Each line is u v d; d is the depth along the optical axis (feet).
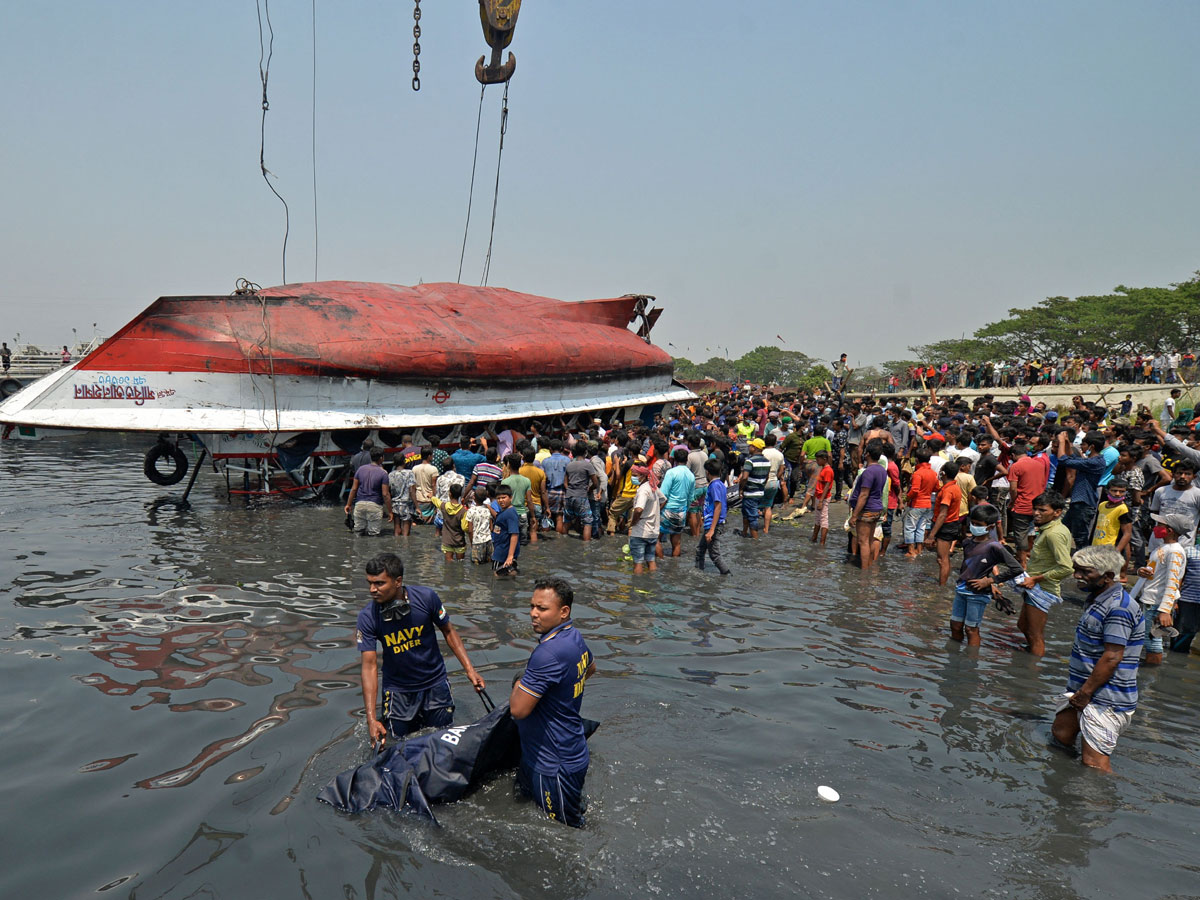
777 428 62.95
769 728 18.30
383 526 44.45
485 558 35.22
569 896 11.80
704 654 23.71
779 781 15.72
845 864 12.88
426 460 44.80
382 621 16.55
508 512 32.76
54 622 25.30
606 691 20.35
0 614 25.99
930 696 20.72
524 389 65.26
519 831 13.62
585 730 16.01
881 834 13.87
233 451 48.73
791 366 469.98
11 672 20.94
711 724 18.45
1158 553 24.29
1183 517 25.25
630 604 29.35
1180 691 21.94
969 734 18.38
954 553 39.60
